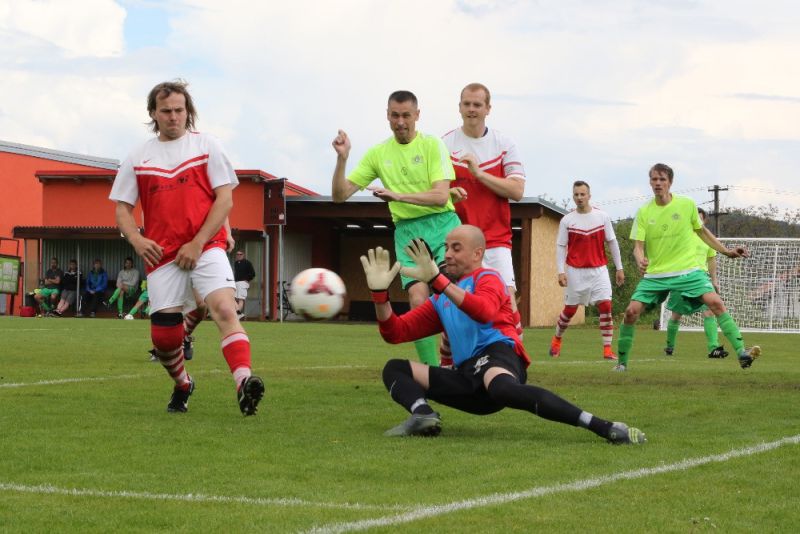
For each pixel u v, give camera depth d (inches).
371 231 1792.6
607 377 478.3
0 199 1839.3
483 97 416.8
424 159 387.2
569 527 182.4
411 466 240.4
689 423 316.5
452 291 273.9
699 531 180.9
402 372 292.5
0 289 1491.1
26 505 197.5
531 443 275.4
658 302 565.0
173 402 337.4
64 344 701.9
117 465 239.3
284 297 1561.3
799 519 190.7
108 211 1584.6
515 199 415.5
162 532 177.9
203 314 417.7
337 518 187.6
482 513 191.9
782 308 1384.1
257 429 298.4
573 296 684.1
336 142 385.4
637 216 567.8
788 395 394.9
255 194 1499.8
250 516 189.0
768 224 2630.4
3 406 345.4
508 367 281.0
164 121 322.3
